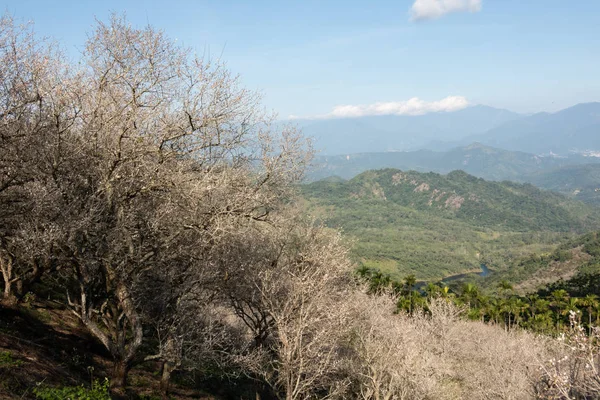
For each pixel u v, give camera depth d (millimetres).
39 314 11766
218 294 12023
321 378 12633
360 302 16203
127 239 8484
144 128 8867
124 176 8469
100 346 12047
